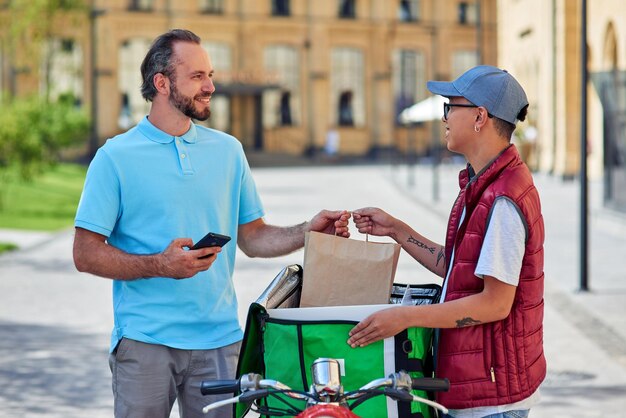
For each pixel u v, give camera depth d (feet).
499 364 13.99
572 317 42.24
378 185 146.10
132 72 239.71
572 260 59.00
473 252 14.10
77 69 213.05
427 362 14.48
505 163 14.23
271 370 14.03
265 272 56.03
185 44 16.42
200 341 16.44
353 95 263.29
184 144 16.60
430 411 14.37
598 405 28.91
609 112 77.25
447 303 13.82
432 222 85.97
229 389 13.19
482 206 14.10
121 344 16.28
